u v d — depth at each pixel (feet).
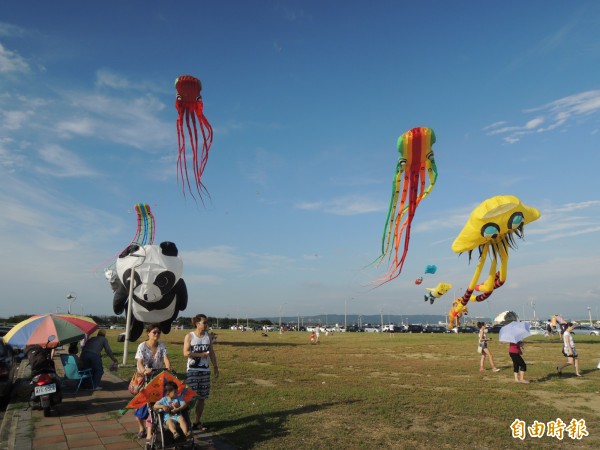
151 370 21.88
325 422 24.48
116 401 30.01
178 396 19.51
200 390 22.68
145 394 19.40
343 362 57.41
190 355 22.77
